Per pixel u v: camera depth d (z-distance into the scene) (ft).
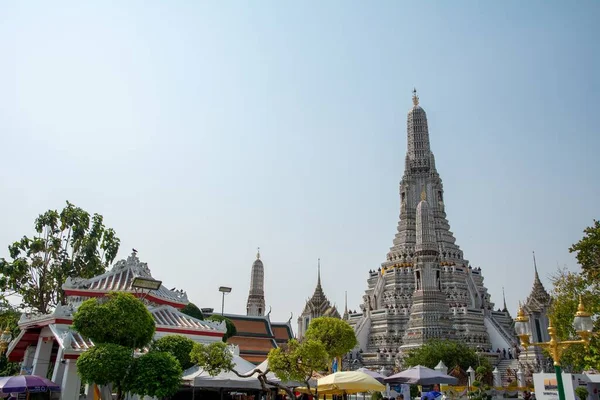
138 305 98.99
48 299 219.00
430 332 336.49
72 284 142.72
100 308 95.04
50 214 223.71
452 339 336.08
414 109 505.66
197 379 103.55
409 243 457.68
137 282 141.79
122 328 95.14
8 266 212.23
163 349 110.73
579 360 185.37
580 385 159.43
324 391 119.75
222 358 93.35
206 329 142.20
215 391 136.46
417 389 217.77
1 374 193.57
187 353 112.16
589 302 167.73
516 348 365.81
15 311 249.75
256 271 486.38
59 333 121.90
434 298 350.84
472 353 288.30
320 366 92.58
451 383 141.08
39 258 219.41
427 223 372.58
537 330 348.38
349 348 121.90
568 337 187.42
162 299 151.74
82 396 126.11
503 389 235.20
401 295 428.56
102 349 88.79
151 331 100.78
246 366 116.16
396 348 396.37
